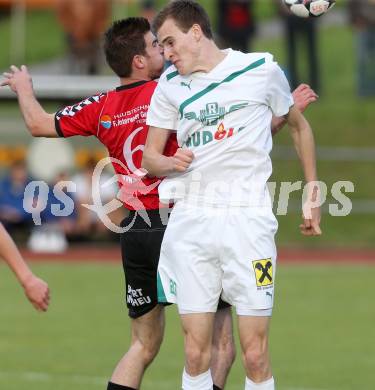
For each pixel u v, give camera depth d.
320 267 54.97
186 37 20.70
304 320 40.59
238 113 20.72
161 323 23.64
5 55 82.00
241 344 20.94
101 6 64.00
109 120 23.11
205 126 20.83
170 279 21.39
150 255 22.92
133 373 23.25
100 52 63.53
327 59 85.94
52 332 38.16
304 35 74.50
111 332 38.19
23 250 59.03
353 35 84.44
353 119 75.62
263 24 87.62
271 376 21.06
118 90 23.22
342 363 32.91
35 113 23.58
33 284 20.14
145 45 23.17
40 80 59.84
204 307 20.97
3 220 59.25
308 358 33.69
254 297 20.62
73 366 32.34
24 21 86.44
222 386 22.83
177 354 34.34
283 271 53.75
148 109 22.30
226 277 20.89
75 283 49.88
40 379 30.33
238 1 69.88
